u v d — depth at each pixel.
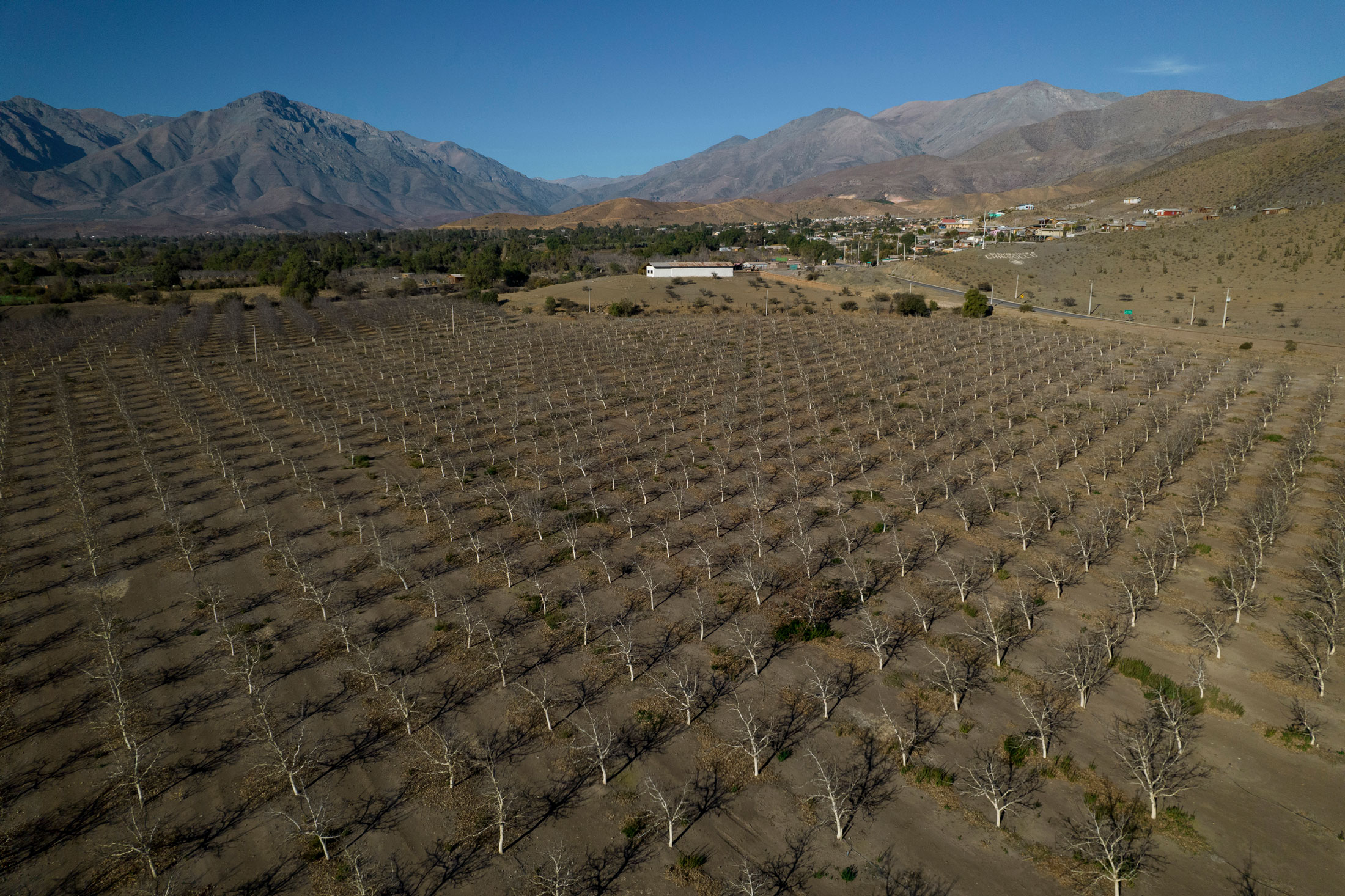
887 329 148.12
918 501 64.38
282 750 36.91
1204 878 29.12
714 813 32.94
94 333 146.12
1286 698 38.72
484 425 90.44
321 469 75.38
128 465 76.94
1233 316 145.38
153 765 36.09
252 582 53.03
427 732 38.12
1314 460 70.12
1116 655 42.84
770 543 57.41
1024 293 190.00
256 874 30.34
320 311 176.00
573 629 46.59
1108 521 59.19
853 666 42.50
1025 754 35.59
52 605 50.56
